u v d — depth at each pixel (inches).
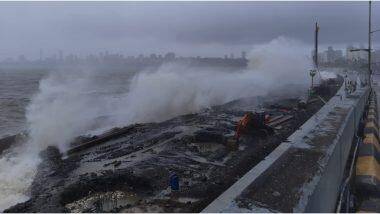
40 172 377.1
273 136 510.6
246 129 505.4
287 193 284.2
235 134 483.2
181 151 436.8
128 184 345.4
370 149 579.5
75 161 409.1
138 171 362.0
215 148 453.7
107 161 406.3
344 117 593.6
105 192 334.0
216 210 257.4
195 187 324.2
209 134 481.4
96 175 354.9
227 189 309.4
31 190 329.1
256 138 499.5
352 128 642.2
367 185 445.4
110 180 344.2
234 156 417.4
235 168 376.5
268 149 449.4
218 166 382.6
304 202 269.1
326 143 422.9
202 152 433.1
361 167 501.0
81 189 329.4
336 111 659.4
